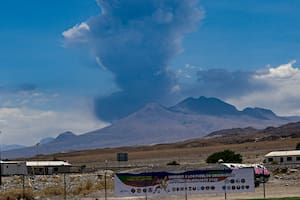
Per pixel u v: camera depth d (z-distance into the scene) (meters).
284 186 65.38
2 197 55.22
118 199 51.72
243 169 44.44
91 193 60.22
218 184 44.34
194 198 50.06
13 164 113.94
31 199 56.12
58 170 131.12
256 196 50.59
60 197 56.78
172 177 44.41
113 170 119.00
